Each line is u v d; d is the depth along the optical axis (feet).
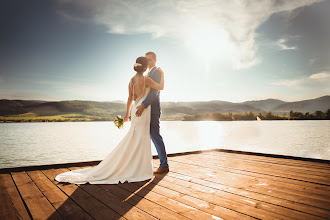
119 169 10.02
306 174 10.46
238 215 6.00
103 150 74.18
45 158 60.75
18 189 8.43
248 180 9.53
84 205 6.78
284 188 8.35
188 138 120.88
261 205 6.72
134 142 10.31
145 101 10.29
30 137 141.59
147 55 11.64
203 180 9.61
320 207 6.52
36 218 5.84
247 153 16.75
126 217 5.89
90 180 9.40
